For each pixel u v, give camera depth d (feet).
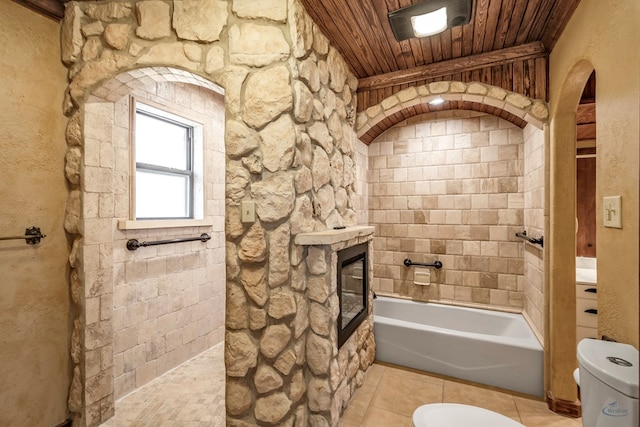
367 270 7.79
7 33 4.96
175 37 5.23
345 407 6.31
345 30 6.10
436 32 5.91
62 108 5.73
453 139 9.91
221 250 9.73
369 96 8.32
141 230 7.20
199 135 9.02
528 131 8.47
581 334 6.86
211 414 6.25
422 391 7.00
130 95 6.98
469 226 9.75
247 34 5.01
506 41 6.59
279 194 4.92
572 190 6.18
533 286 8.02
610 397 2.93
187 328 8.50
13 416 5.03
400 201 10.61
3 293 4.94
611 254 3.82
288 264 4.99
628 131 3.45
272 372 4.98
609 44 3.90
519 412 6.30
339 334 5.75
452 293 9.98
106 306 6.07
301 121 5.10
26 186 5.21
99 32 5.54
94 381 5.84
